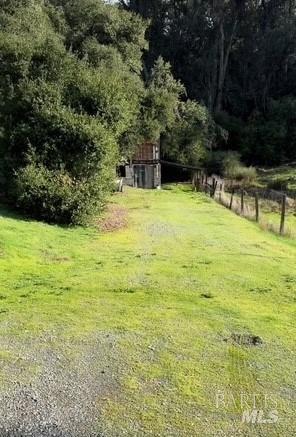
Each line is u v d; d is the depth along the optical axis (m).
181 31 60.81
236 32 63.69
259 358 7.05
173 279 11.32
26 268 12.28
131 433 5.32
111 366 6.82
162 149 47.72
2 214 18.02
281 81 62.97
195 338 7.77
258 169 50.53
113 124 23.05
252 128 56.31
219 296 10.06
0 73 23.03
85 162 20.72
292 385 6.30
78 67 23.75
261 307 9.38
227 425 5.46
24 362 6.95
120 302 9.58
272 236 19.22
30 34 27.08
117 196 31.69
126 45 38.41
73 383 6.36
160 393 6.10
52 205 18.50
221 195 32.66
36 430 5.39
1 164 21.09
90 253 14.58
